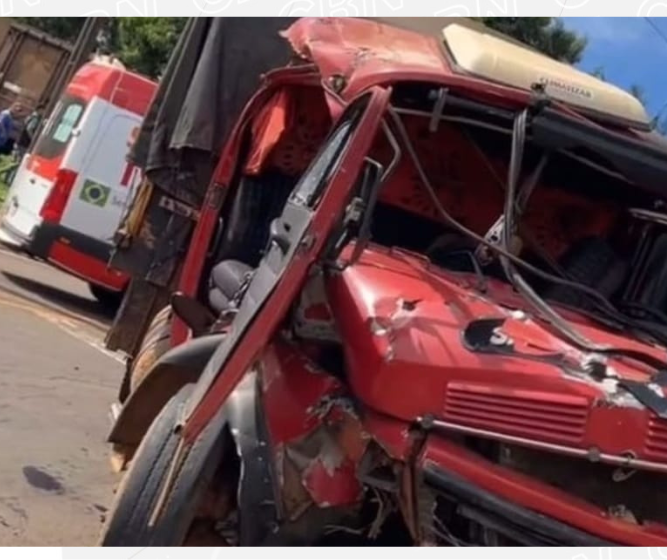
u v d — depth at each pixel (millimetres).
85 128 12555
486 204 5363
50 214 12453
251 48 7023
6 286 12555
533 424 3572
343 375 3973
